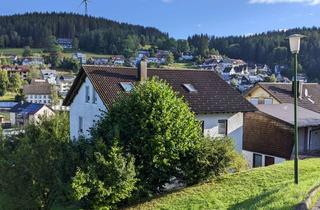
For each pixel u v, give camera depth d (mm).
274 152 30891
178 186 19469
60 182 16938
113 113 18938
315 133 31891
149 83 19359
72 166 17453
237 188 16406
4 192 19547
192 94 30641
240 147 31297
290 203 10789
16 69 171750
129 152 17922
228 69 162125
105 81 29797
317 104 45125
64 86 156875
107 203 16562
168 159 18125
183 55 199875
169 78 32031
